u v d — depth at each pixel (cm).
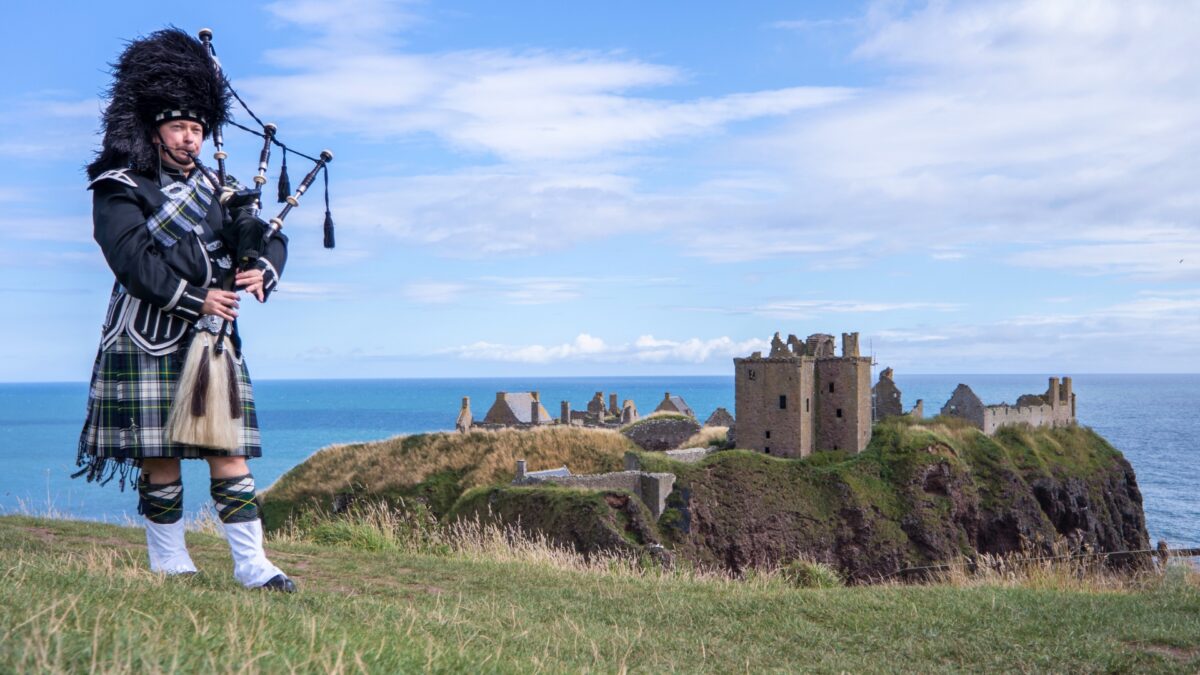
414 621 714
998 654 914
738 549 5609
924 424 7350
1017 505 6825
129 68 620
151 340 610
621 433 7862
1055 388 8794
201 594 609
